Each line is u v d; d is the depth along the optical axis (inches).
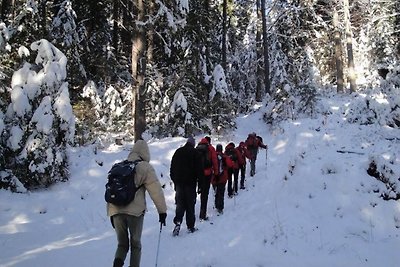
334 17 1145.4
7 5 685.3
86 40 750.5
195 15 748.0
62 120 454.9
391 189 321.7
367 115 600.4
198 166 345.7
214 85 760.3
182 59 745.0
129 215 221.9
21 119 443.5
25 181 443.8
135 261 223.0
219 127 758.5
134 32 672.4
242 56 1393.9
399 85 577.0
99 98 716.7
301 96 831.7
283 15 1240.8
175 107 693.9
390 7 1263.5
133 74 665.0
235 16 1571.1
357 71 1267.2
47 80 452.4
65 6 695.1
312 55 1213.7
